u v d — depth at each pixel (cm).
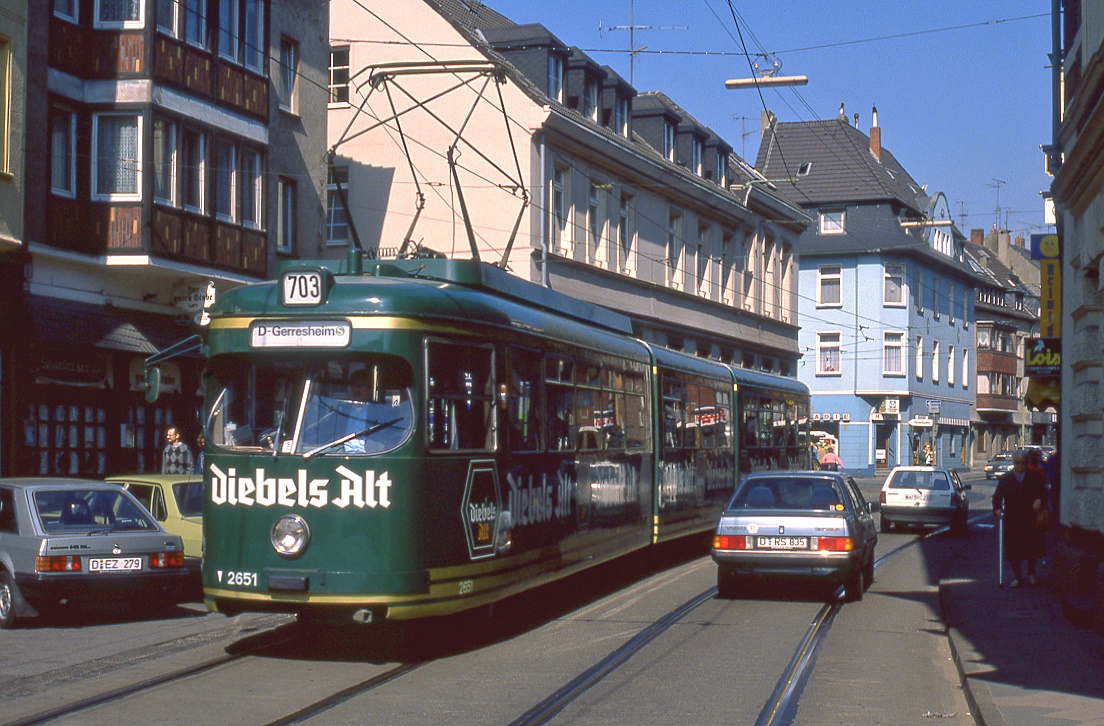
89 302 2202
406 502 1070
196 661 1091
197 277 2353
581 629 1312
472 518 1150
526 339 1302
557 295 1508
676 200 4122
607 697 950
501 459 1219
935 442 7112
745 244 4784
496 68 1936
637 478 1755
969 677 996
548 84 3509
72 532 1320
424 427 1088
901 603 1571
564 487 1412
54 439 2114
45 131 2100
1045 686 957
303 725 837
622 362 1695
